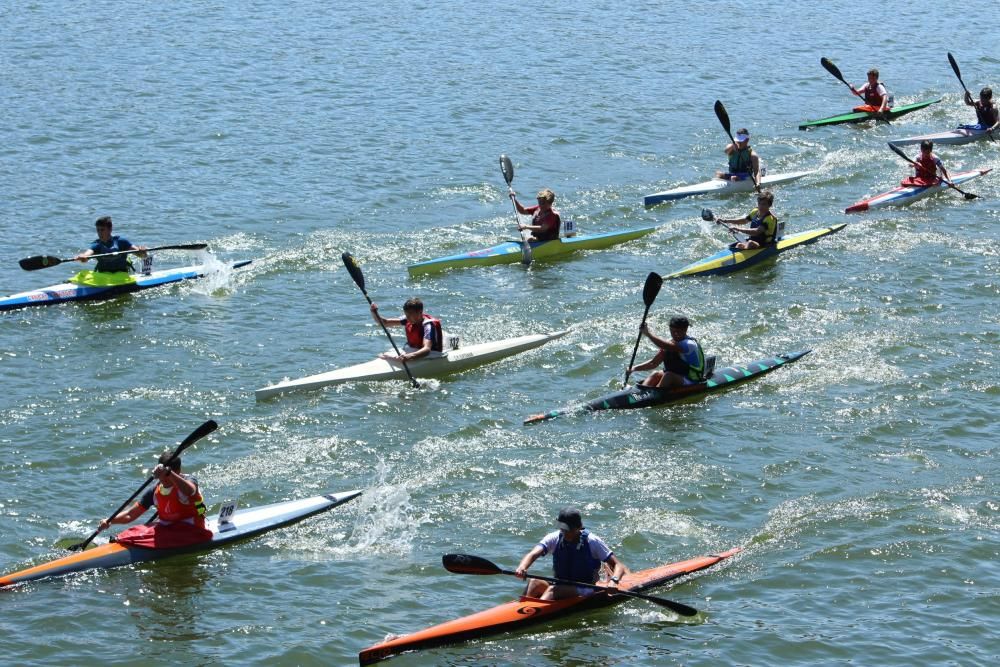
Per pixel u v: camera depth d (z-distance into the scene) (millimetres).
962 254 31594
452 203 36344
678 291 29344
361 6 66375
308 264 31172
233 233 33406
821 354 25391
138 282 29328
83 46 55031
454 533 18594
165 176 38062
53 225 33781
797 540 18359
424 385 24234
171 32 58469
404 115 45375
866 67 55125
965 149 42375
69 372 24641
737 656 15484
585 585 16078
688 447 21422
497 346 25625
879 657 15469
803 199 37031
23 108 44781
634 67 53812
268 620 16328
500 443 21641
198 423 22391
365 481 20250
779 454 21141
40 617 16266
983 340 25984
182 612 16516
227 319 27672
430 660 15320
